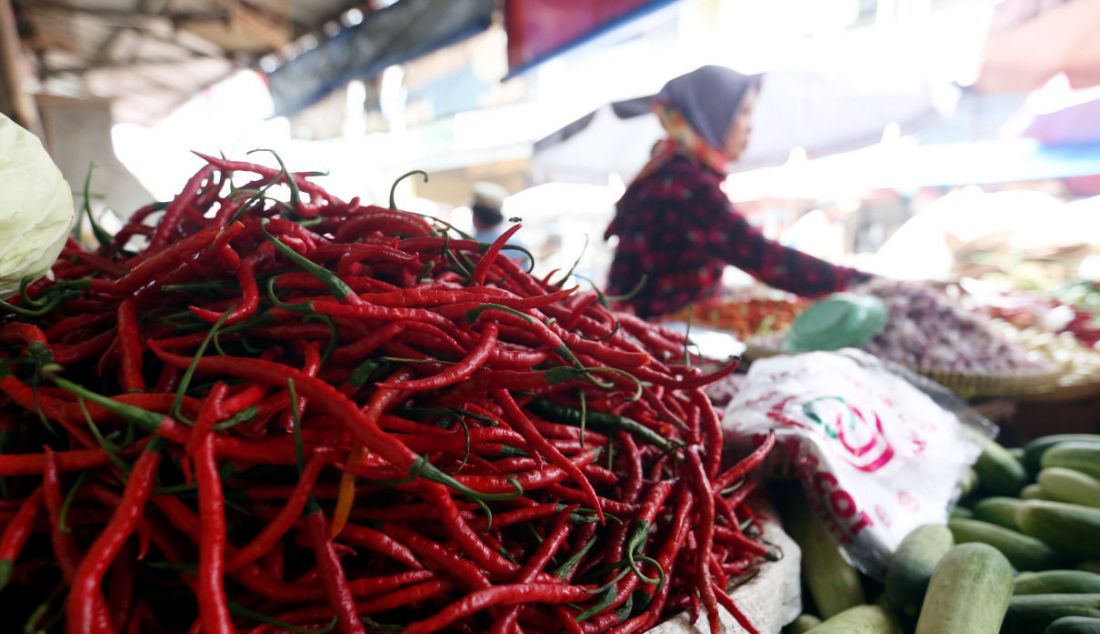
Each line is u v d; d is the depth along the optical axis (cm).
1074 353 312
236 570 83
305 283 107
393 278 123
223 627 71
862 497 166
